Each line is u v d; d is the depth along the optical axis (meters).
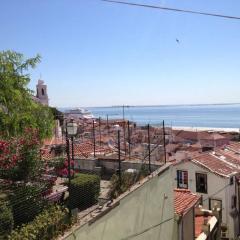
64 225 8.60
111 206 10.11
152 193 12.95
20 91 14.48
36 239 7.92
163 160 15.55
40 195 9.45
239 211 32.72
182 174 32.47
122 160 14.45
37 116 14.55
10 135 12.45
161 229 13.85
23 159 9.65
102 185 12.86
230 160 35.59
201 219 22.92
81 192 10.79
